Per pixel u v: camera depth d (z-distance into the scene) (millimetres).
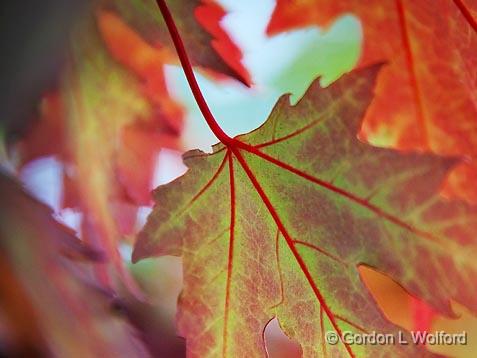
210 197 240
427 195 230
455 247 229
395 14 254
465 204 229
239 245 240
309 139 235
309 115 235
